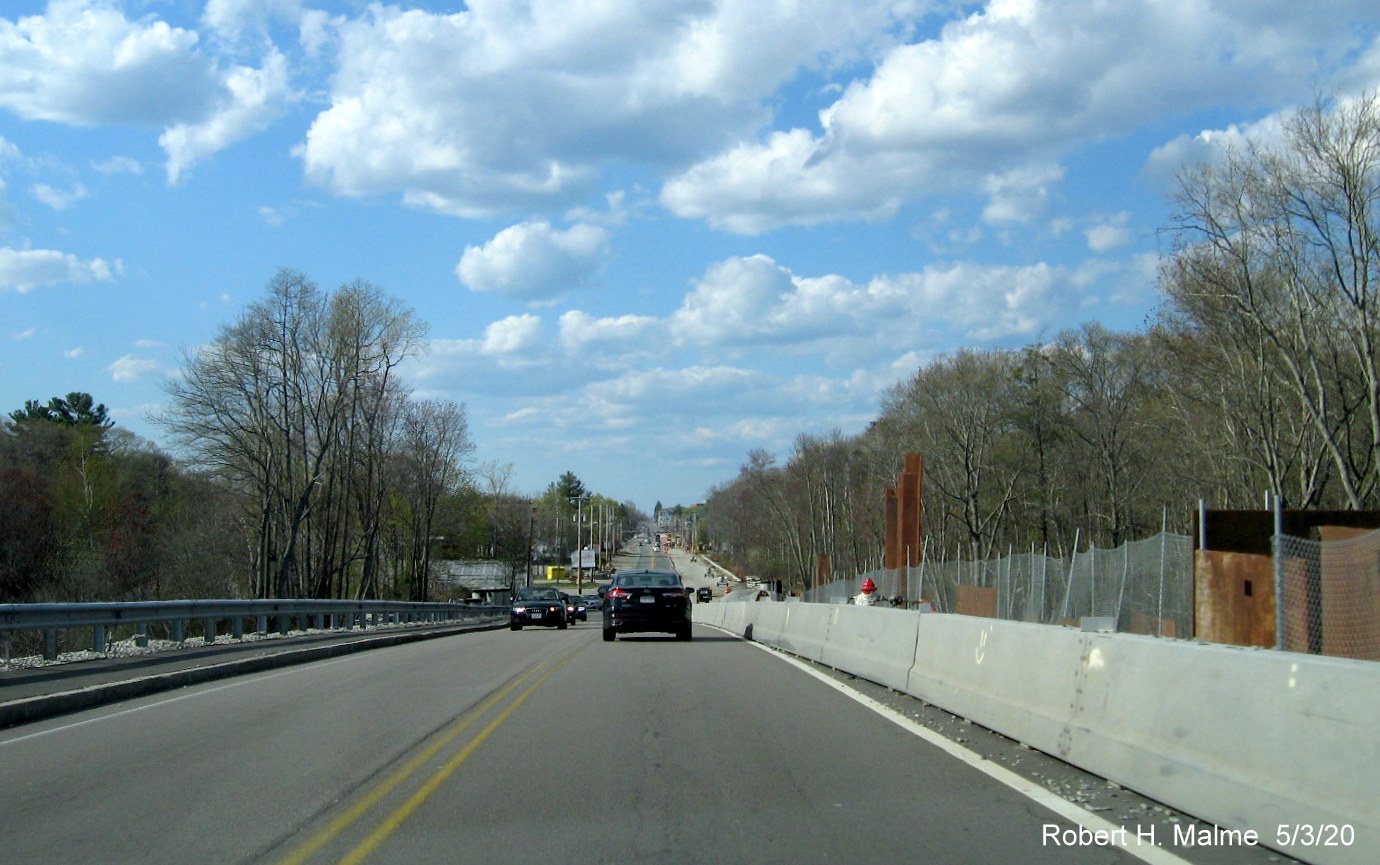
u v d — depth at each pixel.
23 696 12.10
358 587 78.75
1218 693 6.70
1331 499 44.12
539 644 25.59
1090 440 61.81
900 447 73.81
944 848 6.17
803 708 12.16
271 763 8.91
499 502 109.44
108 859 6.09
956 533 79.25
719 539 174.88
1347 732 5.56
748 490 125.56
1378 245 32.31
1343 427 38.53
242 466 54.69
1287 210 34.09
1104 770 7.77
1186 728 6.99
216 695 13.97
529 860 6.00
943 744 9.61
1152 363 53.97
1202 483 48.41
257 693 14.18
